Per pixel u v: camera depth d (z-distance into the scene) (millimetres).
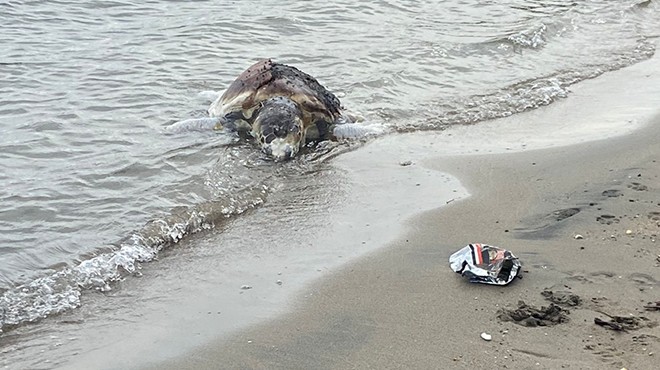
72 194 4246
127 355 3291
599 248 3705
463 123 5125
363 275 3656
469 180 4391
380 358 3211
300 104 4918
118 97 5305
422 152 4754
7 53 5859
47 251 3826
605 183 4230
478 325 3326
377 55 6047
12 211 4086
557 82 5699
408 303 3465
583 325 3289
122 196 4238
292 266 3750
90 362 3266
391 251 3812
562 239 3783
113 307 3533
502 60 6082
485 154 4691
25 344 3352
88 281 3660
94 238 3920
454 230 3943
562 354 3178
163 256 3846
